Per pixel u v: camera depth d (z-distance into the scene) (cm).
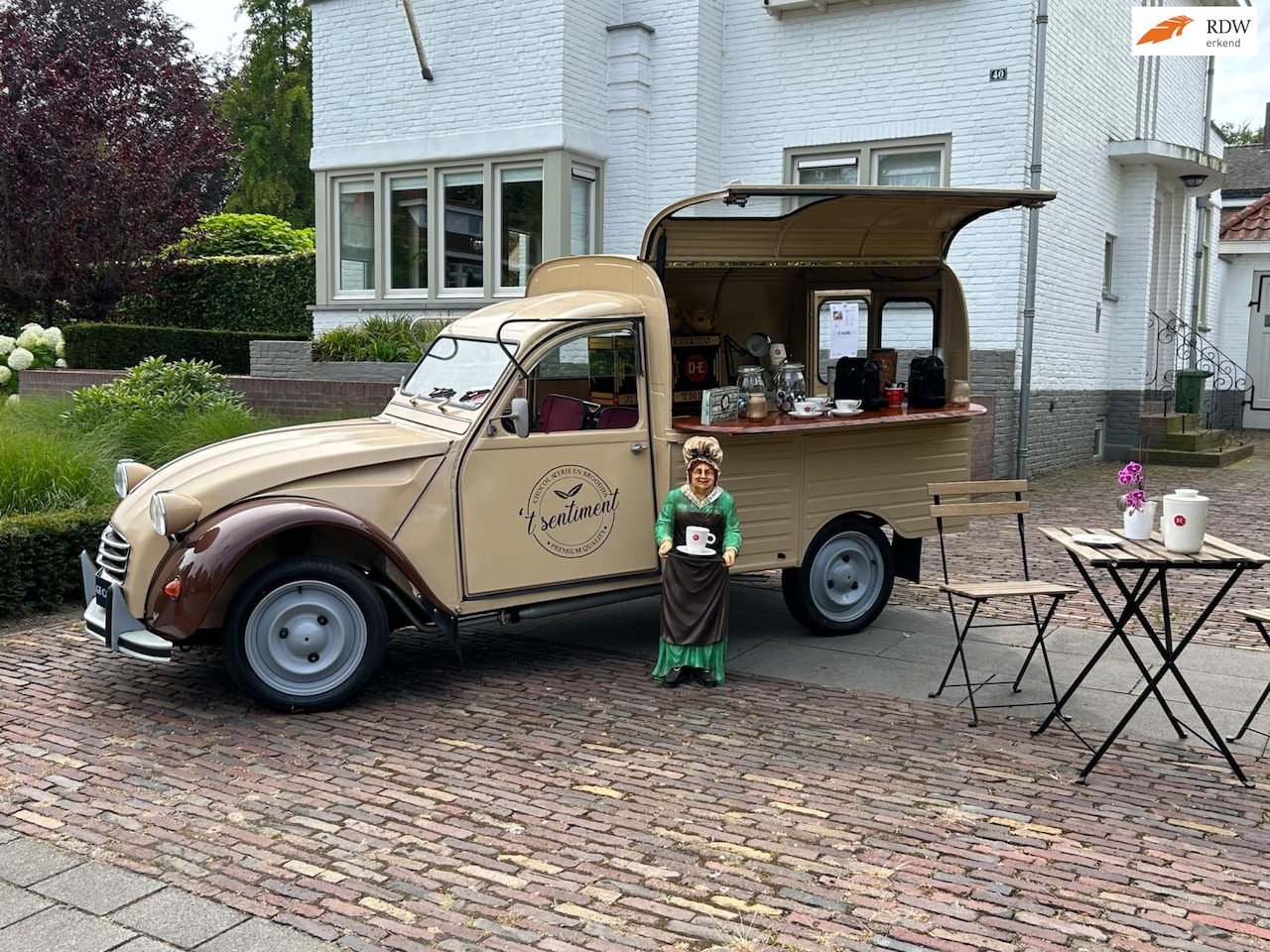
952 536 996
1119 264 1573
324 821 419
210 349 1711
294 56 3841
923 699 566
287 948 331
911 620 723
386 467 549
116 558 540
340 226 1483
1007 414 1255
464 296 1387
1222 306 2191
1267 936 341
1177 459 1541
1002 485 585
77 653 632
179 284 1953
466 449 561
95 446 944
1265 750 499
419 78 1376
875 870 383
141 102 2033
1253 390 2181
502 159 1327
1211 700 564
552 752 491
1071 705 557
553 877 377
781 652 651
